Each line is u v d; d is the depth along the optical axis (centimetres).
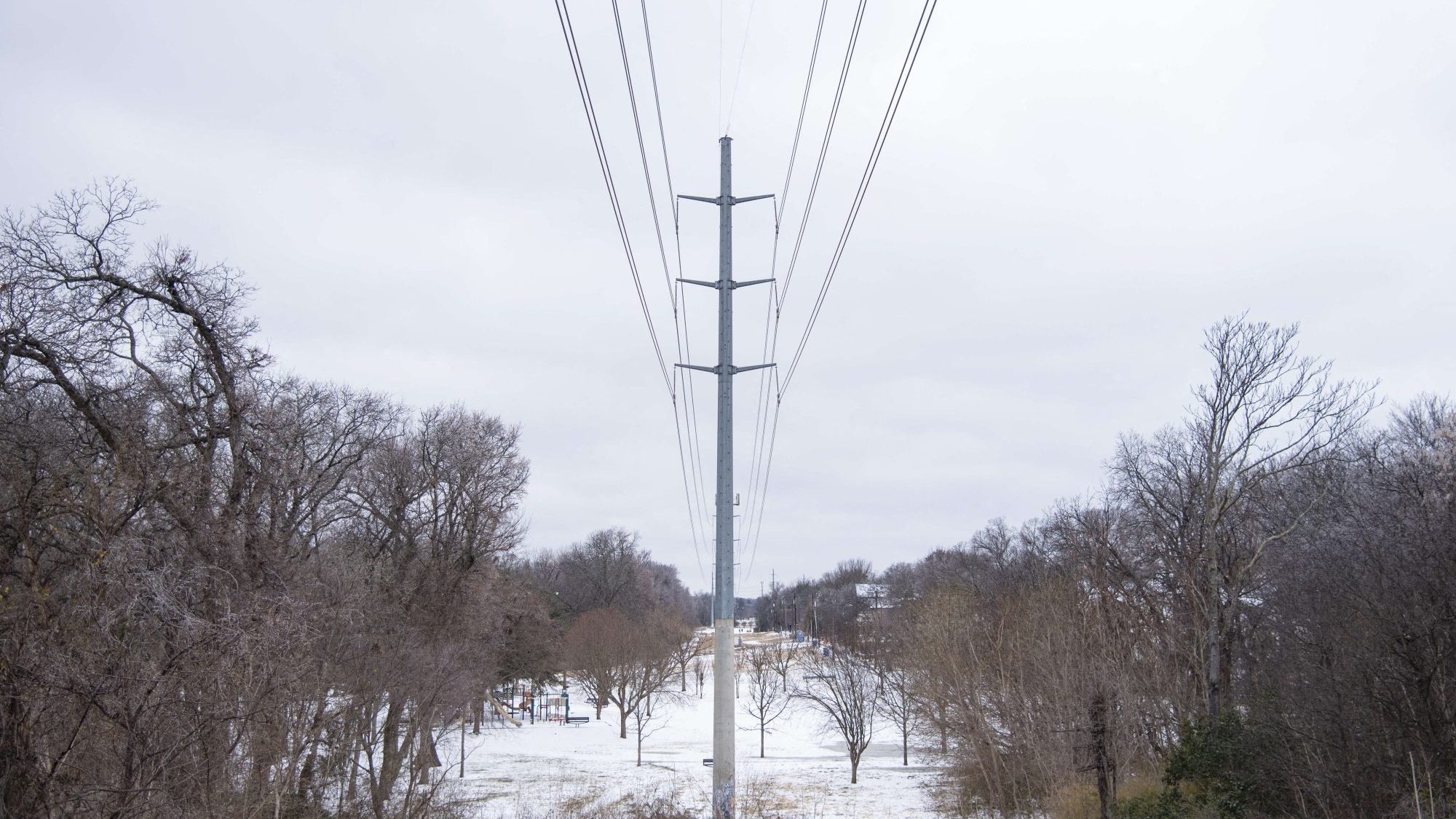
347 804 2905
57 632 1642
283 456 2767
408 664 3144
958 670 3831
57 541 1838
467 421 4347
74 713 1639
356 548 3738
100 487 1877
